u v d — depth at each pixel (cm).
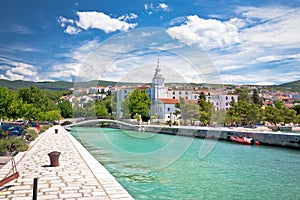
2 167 930
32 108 4141
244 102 4947
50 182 714
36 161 1055
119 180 852
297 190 950
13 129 1970
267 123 5166
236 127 4459
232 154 1911
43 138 2108
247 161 1587
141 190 839
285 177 1163
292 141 2284
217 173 1194
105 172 845
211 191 894
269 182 1064
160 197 798
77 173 830
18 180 730
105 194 611
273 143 2472
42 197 583
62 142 1814
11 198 565
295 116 5022
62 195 599
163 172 968
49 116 4738
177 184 922
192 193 860
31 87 5738
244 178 1122
